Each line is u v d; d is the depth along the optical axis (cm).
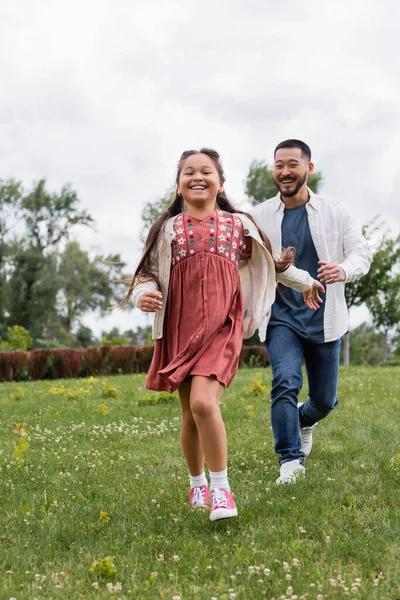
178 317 472
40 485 579
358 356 4350
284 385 576
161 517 466
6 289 6025
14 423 957
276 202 626
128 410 1061
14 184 6400
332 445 716
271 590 354
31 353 2270
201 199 482
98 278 6644
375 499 505
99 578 376
